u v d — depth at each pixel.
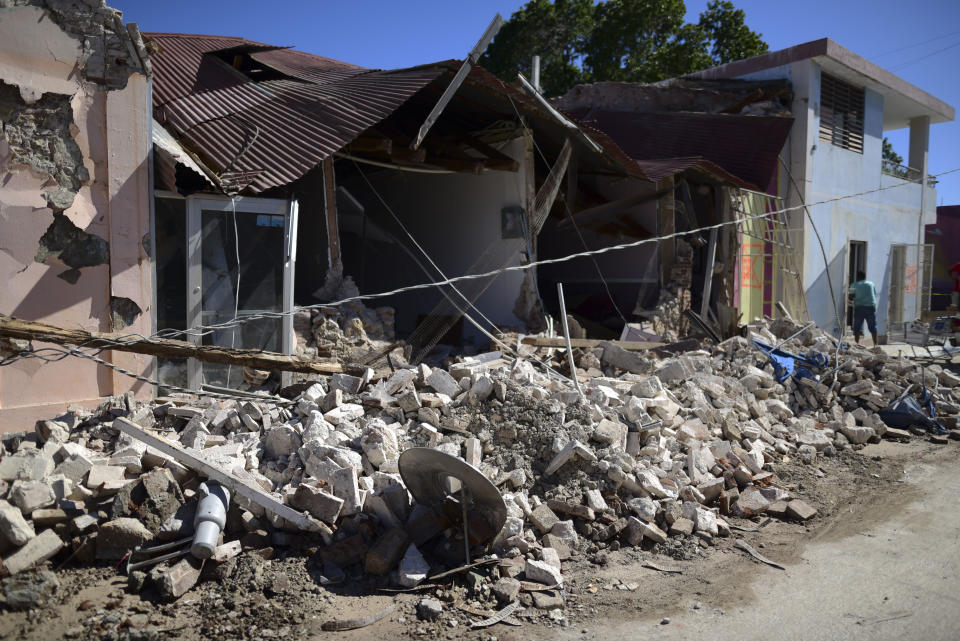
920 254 19.81
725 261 12.84
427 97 9.12
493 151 9.74
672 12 26.14
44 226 5.15
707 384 7.28
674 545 4.49
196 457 4.05
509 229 10.00
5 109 4.96
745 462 5.92
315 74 10.03
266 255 6.71
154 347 4.71
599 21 27.33
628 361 7.67
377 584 3.74
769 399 7.91
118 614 3.23
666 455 5.45
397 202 12.26
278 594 3.51
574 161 10.79
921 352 14.43
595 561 4.23
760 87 14.76
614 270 12.46
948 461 6.82
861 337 16.83
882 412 8.29
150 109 5.73
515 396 5.36
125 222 5.58
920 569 4.19
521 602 3.65
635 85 16.08
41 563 3.50
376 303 12.06
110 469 4.02
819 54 14.41
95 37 5.37
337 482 4.18
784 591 3.88
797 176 14.88
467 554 3.84
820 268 15.55
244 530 3.96
